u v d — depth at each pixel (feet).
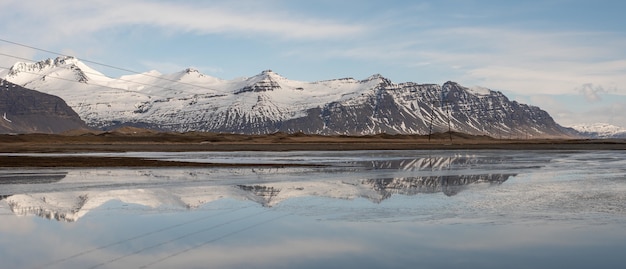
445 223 74.23
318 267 51.57
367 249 58.59
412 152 370.32
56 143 634.43
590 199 98.89
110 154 306.96
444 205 91.50
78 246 58.75
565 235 65.87
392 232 67.72
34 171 167.94
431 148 481.87
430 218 78.38
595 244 61.00
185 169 180.96
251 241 62.18
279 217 78.84
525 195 105.50
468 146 561.84
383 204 92.27
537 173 166.40
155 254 55.42
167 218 77.77
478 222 74.74
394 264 52.75
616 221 75.15
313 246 59.98
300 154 320.91
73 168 181.78
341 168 189.16
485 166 203.21
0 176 148.77
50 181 133.80
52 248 57.67
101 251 56.44
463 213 82.69
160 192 110.42
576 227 71.05
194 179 141.38
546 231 68.39
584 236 65.21
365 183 131.34
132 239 62.75
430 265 52.47
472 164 217.36
